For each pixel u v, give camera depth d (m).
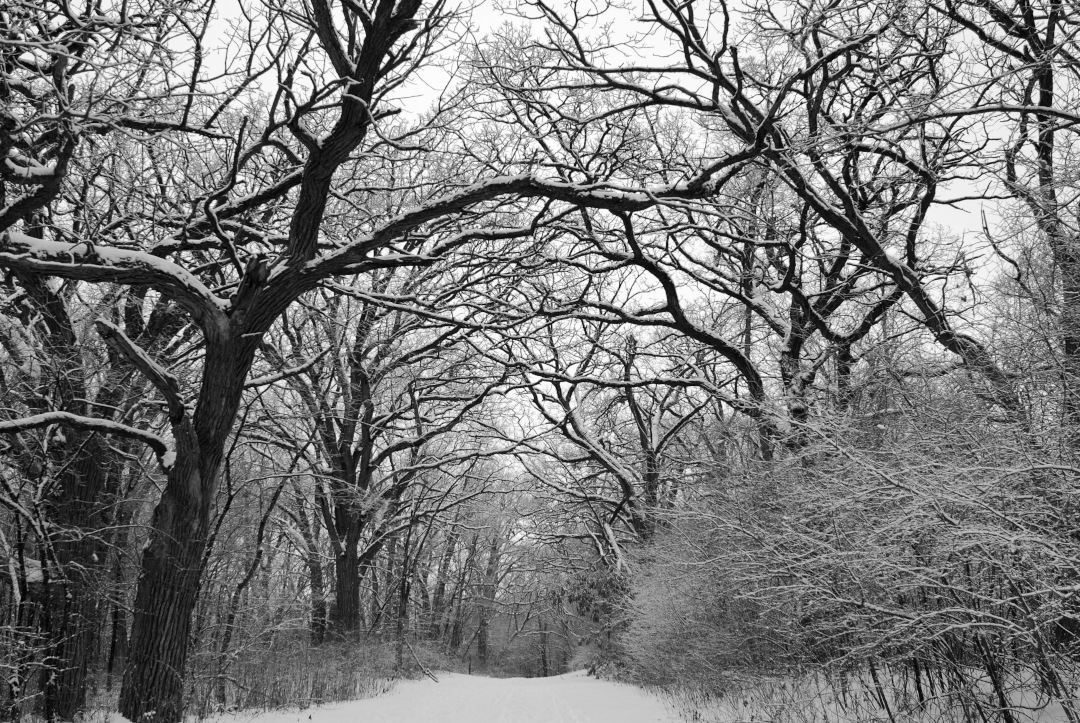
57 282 13.29
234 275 17.70
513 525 39.69
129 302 15.41
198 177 15.17
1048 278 9.19
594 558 29.83
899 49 12.84
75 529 11.92
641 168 16.78
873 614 6.88
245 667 16.88
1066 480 6.09
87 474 13.40
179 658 10.95
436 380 26.38
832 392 12.60
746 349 23.70
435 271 20.77
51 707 10.88
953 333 10.34
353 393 25.53
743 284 20.02
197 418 11.48
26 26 8.61
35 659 11.46
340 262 11.97
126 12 9.10
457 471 37.59
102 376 14.59
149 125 10.77
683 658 14.23
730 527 9.99
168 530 11.14
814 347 17.53
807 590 7.54
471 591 51.97
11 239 9.99
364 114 10.91
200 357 16.00
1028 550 5.41
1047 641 5.82
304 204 11.49
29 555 13.59
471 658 57.41
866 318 15.62
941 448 7.64
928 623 6.09
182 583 11.09
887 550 6.20
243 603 19.34
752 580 9.14
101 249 10.43
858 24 12.61
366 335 23.59
